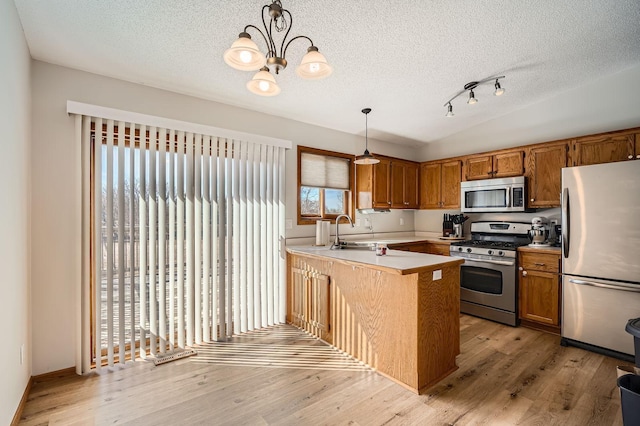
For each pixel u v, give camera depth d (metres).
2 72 1.55
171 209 2.74
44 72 2.26
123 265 2.50
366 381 2.30
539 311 3.25
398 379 2.27
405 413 1.92
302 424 1.82
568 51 2.76
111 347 2.47
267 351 2.79
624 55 2.90
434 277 2.29
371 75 2.86
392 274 2.33
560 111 3.61
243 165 3.20
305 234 3.77
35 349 2.23
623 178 2.59
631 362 2.56
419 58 2.64
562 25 2.37
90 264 2.43
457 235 4.45
